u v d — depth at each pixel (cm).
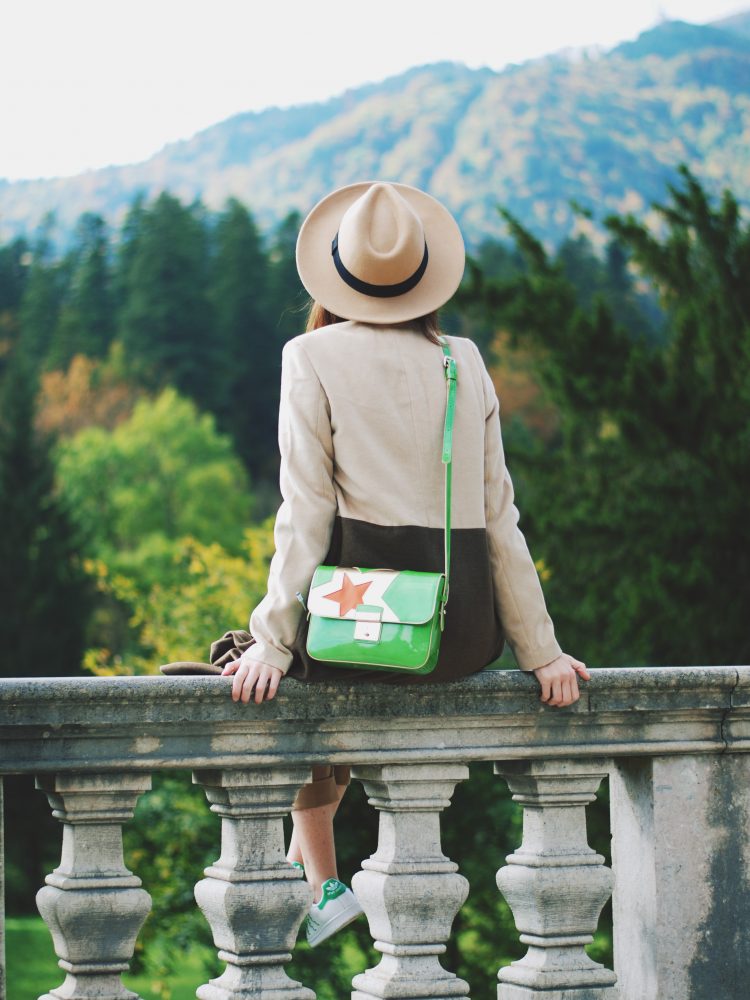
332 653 246
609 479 1214
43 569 3250
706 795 293
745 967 293
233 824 256
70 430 5778
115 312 6844
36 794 2352
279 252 7356
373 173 14112
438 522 261
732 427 1195
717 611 1122
